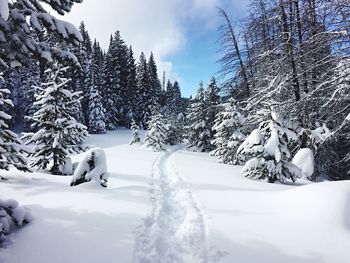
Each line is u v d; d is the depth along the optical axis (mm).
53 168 13688
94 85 47344
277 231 5484
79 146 14477
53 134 13617
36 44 5012
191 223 6035
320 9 11453
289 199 7152
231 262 4340
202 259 4527
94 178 9375
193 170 14906
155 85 69438
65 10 5805
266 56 15359
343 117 12281
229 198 8148
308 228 5535
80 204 6930
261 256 4520
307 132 14008
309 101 13039
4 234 4852
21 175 11188
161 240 5285
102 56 63375
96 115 46719
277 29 15078
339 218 5684
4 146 9750
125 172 13734
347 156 14312
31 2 5453
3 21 4535
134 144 38531
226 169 16016
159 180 11891
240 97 23078
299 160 13625
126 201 7539
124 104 57688
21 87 41219
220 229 5641
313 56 12469
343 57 10156
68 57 5371
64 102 14031
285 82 14000
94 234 5094
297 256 4520
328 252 4637
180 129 59188
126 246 4703
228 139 22266
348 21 9656
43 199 7309
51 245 4566
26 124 40031
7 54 4934
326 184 6961
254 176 12789
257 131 12680
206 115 37531
